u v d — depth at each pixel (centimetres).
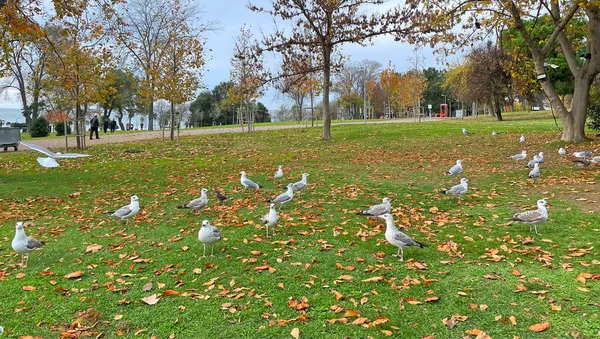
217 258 788
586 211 1014
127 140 3269
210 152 2325
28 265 776
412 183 1391
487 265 729
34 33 1691
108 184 1499
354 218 1030
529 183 1339
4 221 1060
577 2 1695
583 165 1498
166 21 3522
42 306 622
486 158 1862
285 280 688
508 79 4319
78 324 569
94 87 2567
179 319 578
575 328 531
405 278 680
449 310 585
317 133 3156
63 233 970
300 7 2428
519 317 562
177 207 1065
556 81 3650
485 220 992
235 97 3028
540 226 927
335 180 1466
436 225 968
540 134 2725
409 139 2641
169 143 2827
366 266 738
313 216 1049
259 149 2395
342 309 589
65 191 1392
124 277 719
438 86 9475
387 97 8494
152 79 3047
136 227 1005
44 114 6294
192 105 7869
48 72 2816
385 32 2447
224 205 1183
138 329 559
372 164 1778
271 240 882
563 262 731
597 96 2530
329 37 2517
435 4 1989
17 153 2444
